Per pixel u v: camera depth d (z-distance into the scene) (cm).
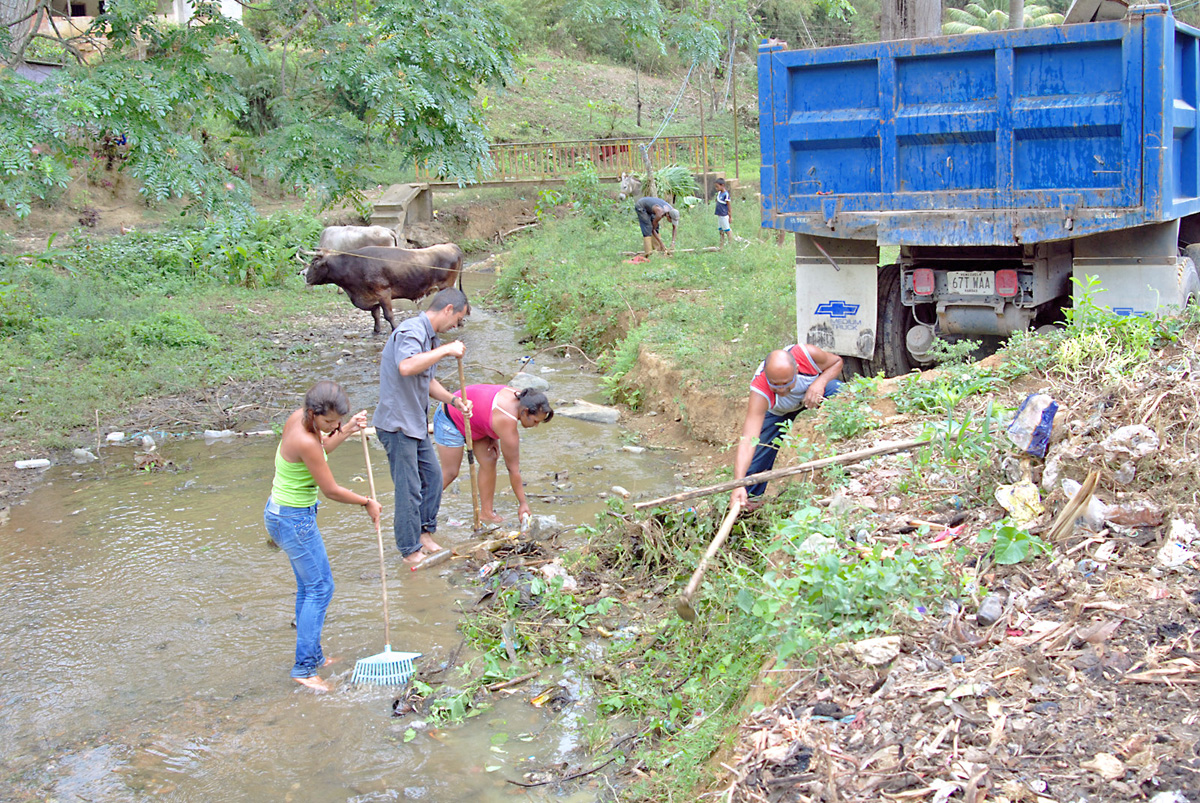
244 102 1143
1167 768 263
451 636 491
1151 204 554
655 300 1155
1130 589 349
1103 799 259
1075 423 460
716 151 2783
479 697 434
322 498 708
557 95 3397
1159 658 310
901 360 721
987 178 606
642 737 387
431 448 592
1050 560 380
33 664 478
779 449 577
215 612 530
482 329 1388
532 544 588
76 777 385
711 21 1983
